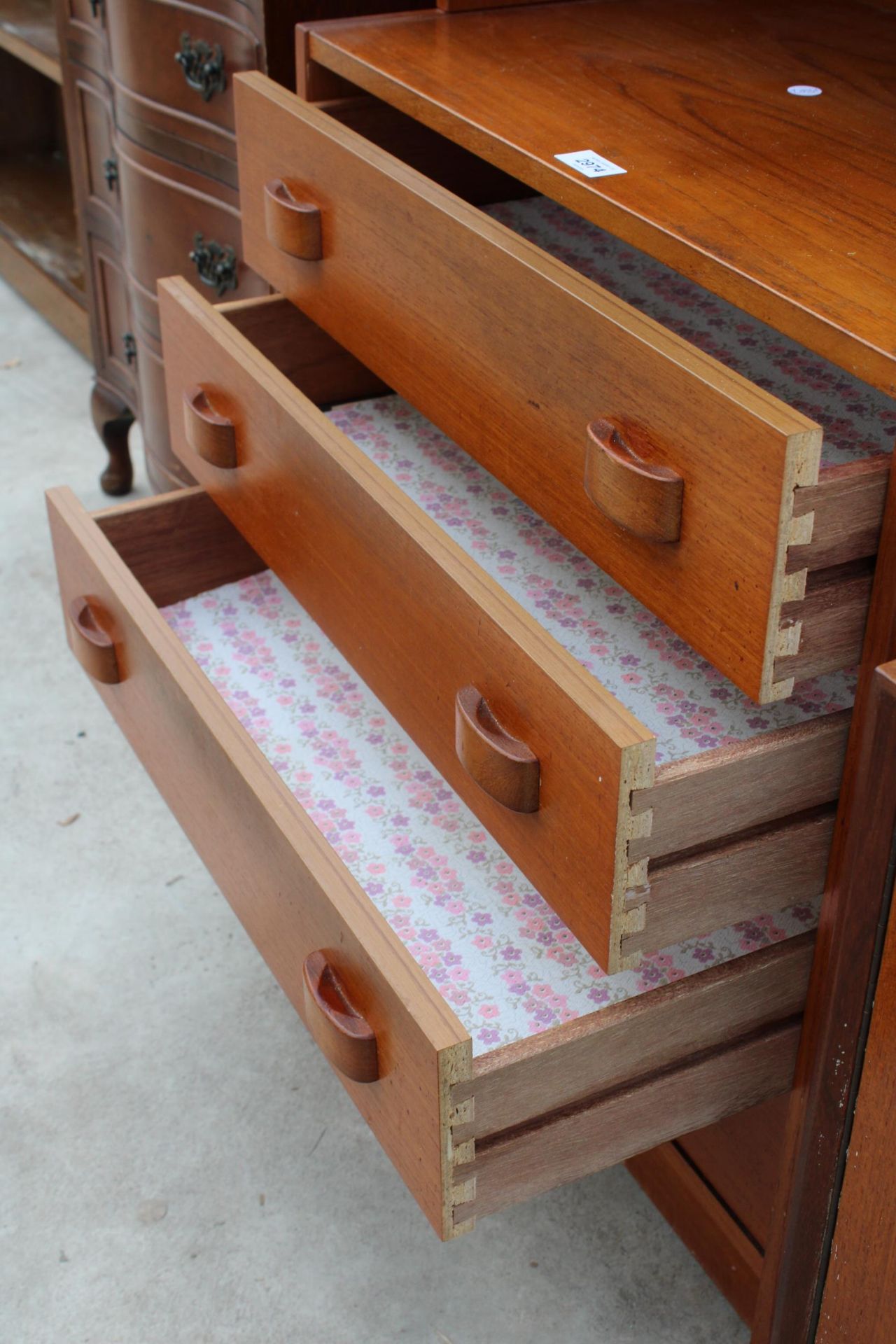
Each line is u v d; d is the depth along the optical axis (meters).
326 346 1.39
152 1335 1.19
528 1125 0.88
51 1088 1.40
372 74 1.11
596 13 1.27
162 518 1.37
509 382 0.92
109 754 1.81
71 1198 1.30
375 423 1.31
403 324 1.05
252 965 1.53
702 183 0.90
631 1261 1.26
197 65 1.58
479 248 0.91
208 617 1.38
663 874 0.81
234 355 1.14
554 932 1.01
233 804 1.01
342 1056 0.88
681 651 1.00
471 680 0.88
